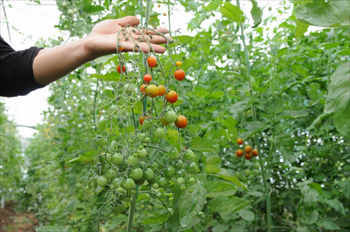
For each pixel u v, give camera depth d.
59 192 4.32
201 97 2.93
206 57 2.99
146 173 1.13
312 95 2.40
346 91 0.78
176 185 1.17
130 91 1.20
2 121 5.29
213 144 1.27
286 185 3.26
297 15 0.89
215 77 3.52
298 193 3.06
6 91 1.54
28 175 5.40
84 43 1.37
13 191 5.69
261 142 3.19
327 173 2.92
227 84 3.32
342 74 0.81
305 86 2.74
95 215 2.68
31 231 4.38
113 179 1.17
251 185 2.90
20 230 4.39
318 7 0.86
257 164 2.33
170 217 1.22
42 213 4.34
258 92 2.38
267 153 3.25
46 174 4.74
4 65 1.48
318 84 2.62
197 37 2.72
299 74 2.73
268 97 2.55
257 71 3.39
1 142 5.40
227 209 1.13
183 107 2.93
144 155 1.09
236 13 1.91
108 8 2.52
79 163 3.23
